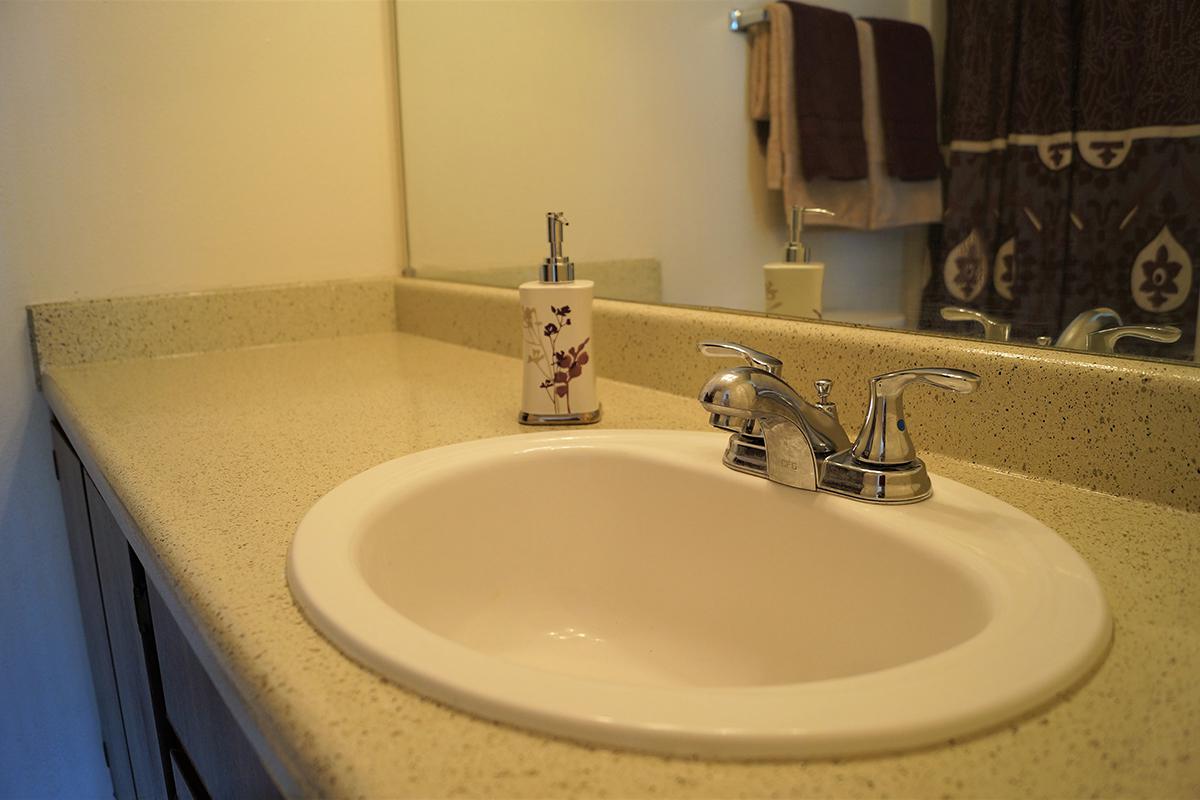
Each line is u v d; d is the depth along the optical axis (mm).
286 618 433
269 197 1345
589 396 820
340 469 697
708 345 627
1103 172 592
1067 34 603
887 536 527
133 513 612
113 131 1201
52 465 1220
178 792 744
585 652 669
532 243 1199
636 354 974
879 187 738
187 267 1287
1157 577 463
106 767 1329
